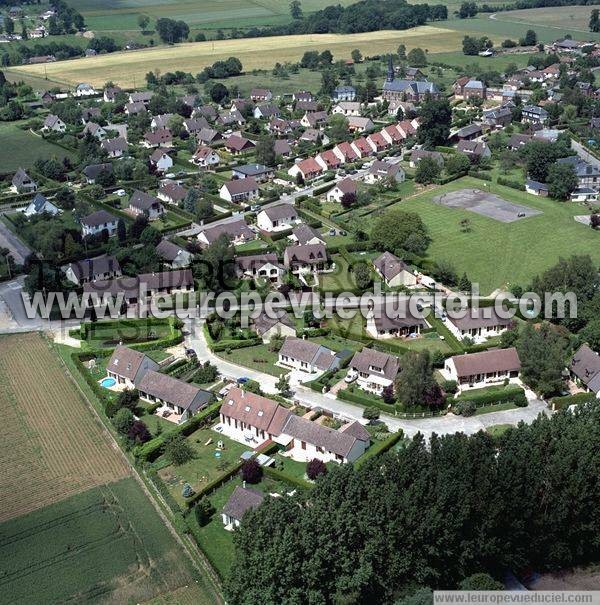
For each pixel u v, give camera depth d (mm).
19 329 186750
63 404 155000
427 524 103750
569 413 126250
